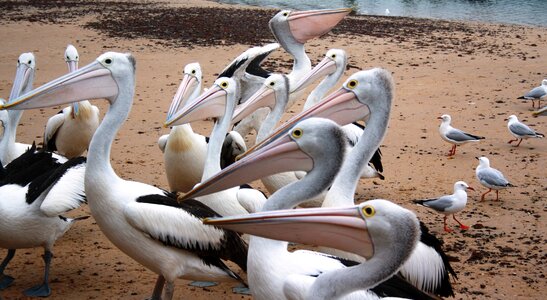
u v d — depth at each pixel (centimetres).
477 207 1051
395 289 572
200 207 727
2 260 866
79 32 2602
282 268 573
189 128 967
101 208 704
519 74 2011
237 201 794
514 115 1494
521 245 906
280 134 667
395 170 1226
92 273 826
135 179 1145
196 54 2253
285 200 597
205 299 770
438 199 955
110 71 720
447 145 1371
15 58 2127
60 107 1619
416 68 2077
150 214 683
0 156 929
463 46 2456
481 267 839
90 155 704
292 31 1305
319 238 487
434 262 686
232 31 2692
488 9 3722
